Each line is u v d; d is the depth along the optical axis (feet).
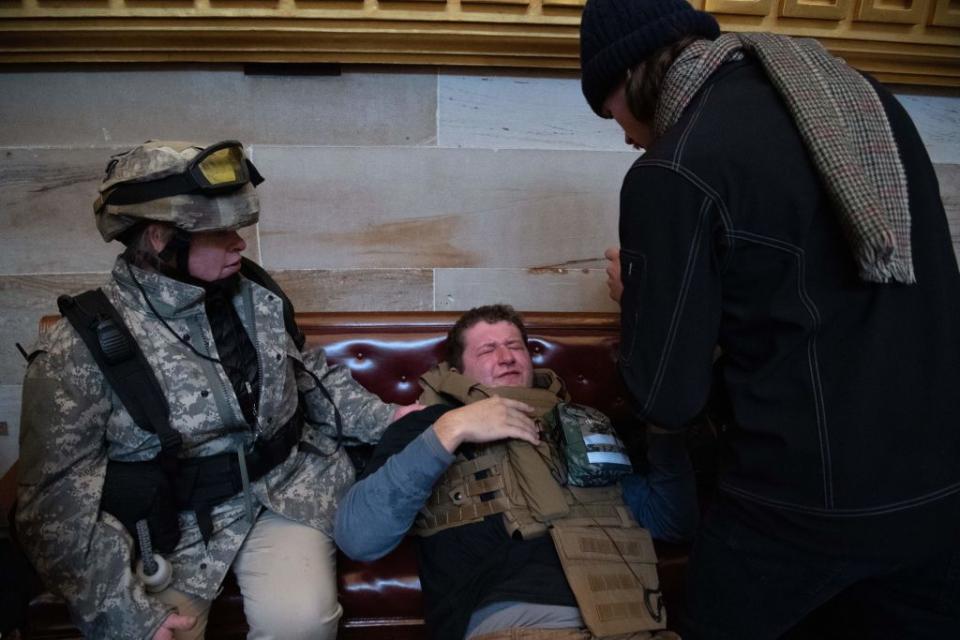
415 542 4.39
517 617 3.63
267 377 4.17
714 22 2.94
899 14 5.61
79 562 3.44
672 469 4.32
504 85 5.86
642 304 2.75
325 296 6.27
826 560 2.72
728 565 3.02
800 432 2.63
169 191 3.52
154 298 3.80
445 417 4.08
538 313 5.86
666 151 2.64
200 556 3.95
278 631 3.86
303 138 5.80
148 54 5.29
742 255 2.59
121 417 3.73
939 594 2.97
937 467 2.64
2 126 5.49
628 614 3.67
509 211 6.20
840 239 2.52
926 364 2.61
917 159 2.71
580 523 4.08
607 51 2.90
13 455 6.28
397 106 5.81
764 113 2.62
